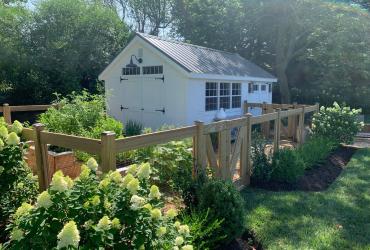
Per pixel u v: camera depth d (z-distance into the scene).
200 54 13.34
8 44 17.36
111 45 21.34
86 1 22.09
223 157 5.27
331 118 9.86
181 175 4.49
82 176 2.50
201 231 3.49
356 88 18.69
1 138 3.58
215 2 23.53
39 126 4.01
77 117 7.04
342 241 4.06
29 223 2.11
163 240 2.43
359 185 6.25
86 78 20.41
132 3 33.03
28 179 3.72
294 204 5.17
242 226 3.85
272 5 20.30
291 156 6.34
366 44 18.02
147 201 2.60
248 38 23.16
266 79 15.49
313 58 18.58
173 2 27.20
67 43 18.78
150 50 11.79
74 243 1.93
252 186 6.07
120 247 2.29
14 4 20.92
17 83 17.64
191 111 11.14
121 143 3.39
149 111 12.19
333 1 20.38
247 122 5.92
